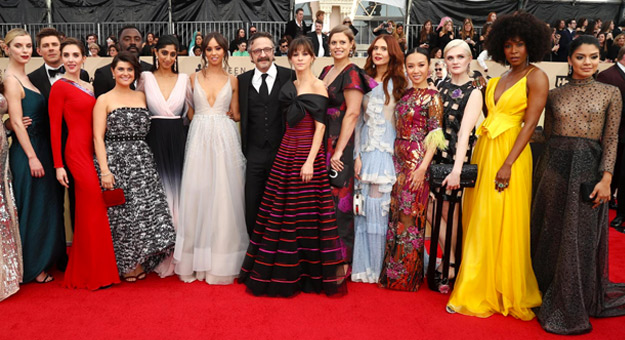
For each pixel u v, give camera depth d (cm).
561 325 255
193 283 323
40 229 322
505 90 282
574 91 269
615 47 770
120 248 317
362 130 330
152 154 330
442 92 322
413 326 261
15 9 1038
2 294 290
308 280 308
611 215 530
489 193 281
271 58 334
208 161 326
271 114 336
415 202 306
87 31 1045
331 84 318
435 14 1135
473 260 283
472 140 319
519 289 273
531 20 270
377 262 325
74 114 309
